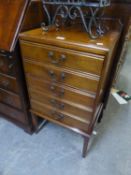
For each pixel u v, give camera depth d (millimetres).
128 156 1220
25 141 1326
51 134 1391
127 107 1746
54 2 840
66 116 1057
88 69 763
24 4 885
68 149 1265
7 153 1233
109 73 1215
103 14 1014
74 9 929
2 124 1479
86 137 1061
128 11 975
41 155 1221
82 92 869
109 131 1433
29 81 1051
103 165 1154
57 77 897
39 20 1020
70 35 840
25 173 1107
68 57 779
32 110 1218
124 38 1086
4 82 1136
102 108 1414
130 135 1398
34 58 906
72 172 1114
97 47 684
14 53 919
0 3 940
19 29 882
